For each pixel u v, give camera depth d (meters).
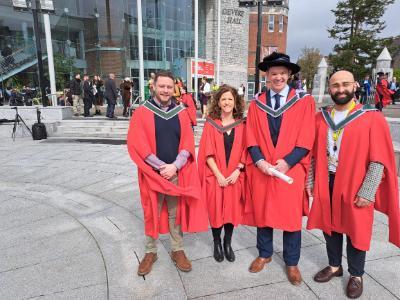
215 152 2.91
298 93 2.66
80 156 7.82
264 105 2.68
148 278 2.80
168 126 2.73
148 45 23.75
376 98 10.35
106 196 4.99
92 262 3.09
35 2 10.64
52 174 6.28
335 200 2.47
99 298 2.57
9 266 3.05
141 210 4.39
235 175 2.86
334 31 32.66
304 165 2.62
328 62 32.22
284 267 2.98
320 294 2.58
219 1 24.75
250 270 2.90
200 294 2.61
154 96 2.82
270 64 2.59
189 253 3.26
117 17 22.36
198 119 12.57
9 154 8.13
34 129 10.21
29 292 2.66
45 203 4.72
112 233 3.69
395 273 2.83
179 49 25.92
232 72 28.89
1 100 18.41
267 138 2.63
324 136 2.49
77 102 14.05
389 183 2.31
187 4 25.95
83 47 22.66
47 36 15.15
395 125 6.77
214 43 28.00
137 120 2.74
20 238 3.62
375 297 2.53
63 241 3.53
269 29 39.47
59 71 20.48
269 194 2.65
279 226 2.64
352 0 30.45
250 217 2.91
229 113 2.94
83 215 4.25
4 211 4.44
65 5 21.28
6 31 20.02
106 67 22.55
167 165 2.67
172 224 2.94
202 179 2.96
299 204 2.64
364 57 30.34
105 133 10.70
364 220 2.36
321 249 3.29
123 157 7.65
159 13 23.97
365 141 2.31
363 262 2.51
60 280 2.82
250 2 10.52
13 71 19.81
